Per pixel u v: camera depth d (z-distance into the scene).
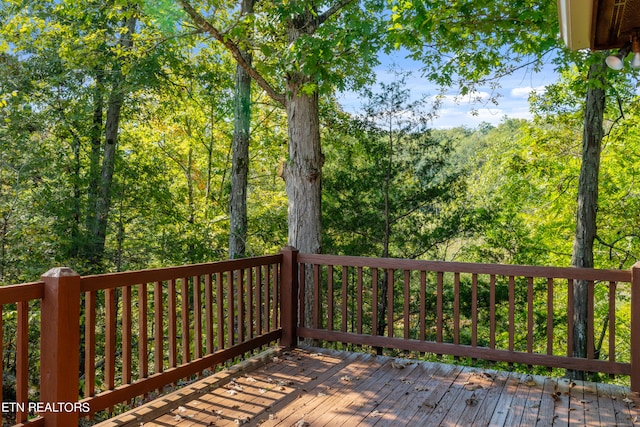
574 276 4.34
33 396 9.79
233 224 11.02
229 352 4.60
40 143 10.82
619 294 14.07
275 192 16.67
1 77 10.38
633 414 3.60
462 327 13.00
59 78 10.89
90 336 3.29
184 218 14.35
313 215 7.24
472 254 14.52
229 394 3.94
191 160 17.50
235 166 10.99
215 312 12.60
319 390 4.05
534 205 14.45
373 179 12.93
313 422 3.42
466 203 13.43
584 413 3.62
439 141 12.82
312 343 7.18
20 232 10.16
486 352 4.64
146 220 12.72
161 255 12.66
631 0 2.81
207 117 15.92
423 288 4.92
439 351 4.82
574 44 3.11
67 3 9.86
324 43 6.34
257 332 5.08
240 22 6.90
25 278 10.34
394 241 13.27
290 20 7.29
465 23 6.59
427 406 3.72
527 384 4.23
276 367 4.65
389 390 4.06
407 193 12.96
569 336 4.38
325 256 5.34
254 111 14.49
